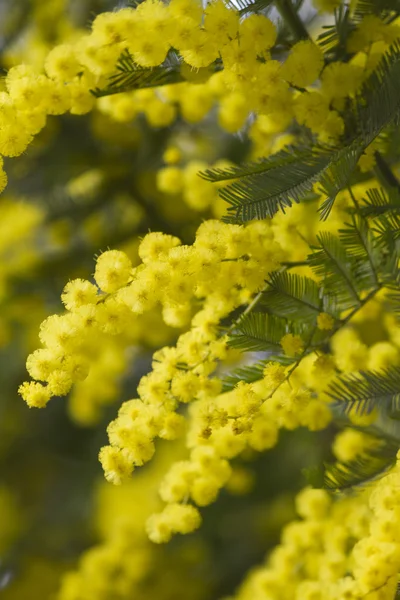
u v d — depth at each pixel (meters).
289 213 0.54
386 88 0.51
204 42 0.51
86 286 0.51
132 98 0.56
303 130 0.54
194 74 0.53
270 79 0.52
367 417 0.55
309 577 0.56
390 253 0.52
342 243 0.52
